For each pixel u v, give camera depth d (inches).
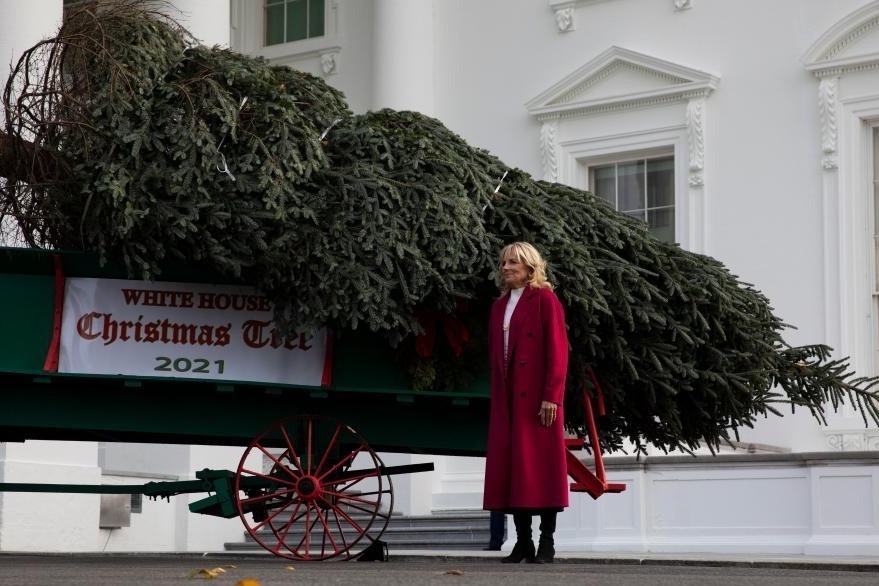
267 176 405.4
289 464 469.7
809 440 867.4
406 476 939.3
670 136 954.7
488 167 446.3
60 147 417.1
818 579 359.3
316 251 408.8
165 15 442.0
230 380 430.3
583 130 989.2
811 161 901.2
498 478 412.5
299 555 455.5
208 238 405.1
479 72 1033.5
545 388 406.3
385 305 407.2
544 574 355.3
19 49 772.6
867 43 886.4
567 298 427.5
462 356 435.8
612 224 450.6
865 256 887.1
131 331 429.1
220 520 879.1
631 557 675.4
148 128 409.4
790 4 916.6
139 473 828.0
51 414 435.8
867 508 733.9
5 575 336.5
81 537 783.7
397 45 1042.7
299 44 1121.4
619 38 981.2
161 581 310.0
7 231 446.3
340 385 432.1
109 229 409.1
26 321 427.5
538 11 1016.2
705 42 947.3
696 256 466.3
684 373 445.7
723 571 434.6
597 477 445.1
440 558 641.0
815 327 889.5
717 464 773.3
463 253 418.0
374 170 420.2
